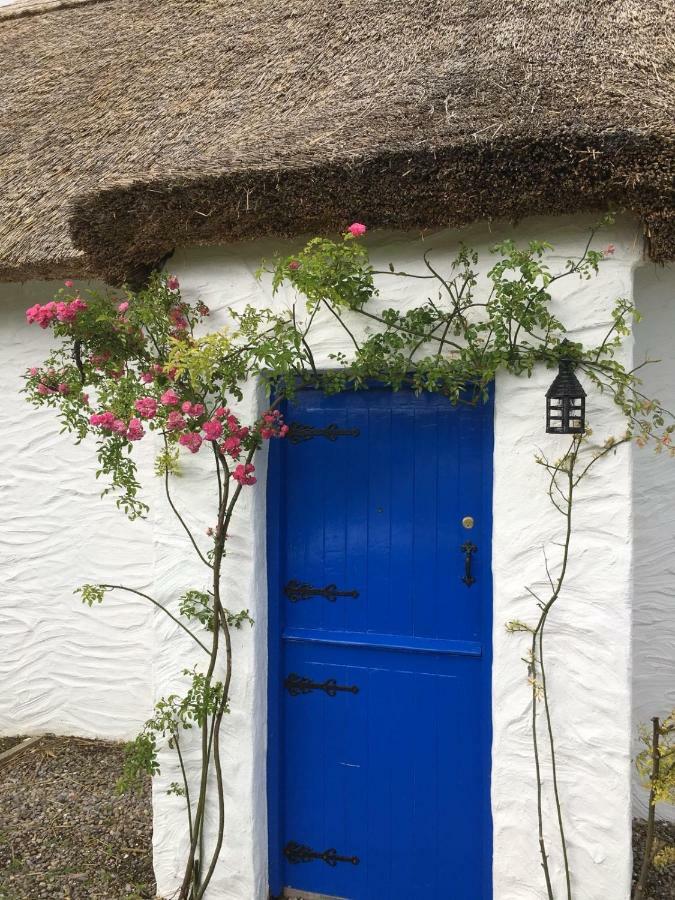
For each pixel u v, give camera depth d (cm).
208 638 253
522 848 220
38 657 386
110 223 244
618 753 210
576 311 213
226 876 251
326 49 364
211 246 251
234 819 250
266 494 260
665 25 287
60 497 377
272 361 221
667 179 187
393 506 250
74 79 448
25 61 500
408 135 211
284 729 263
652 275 289
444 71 264
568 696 215
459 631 243
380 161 208
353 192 215
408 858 250
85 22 535
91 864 278
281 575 261
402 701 250
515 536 220
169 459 245
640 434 236
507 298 209
